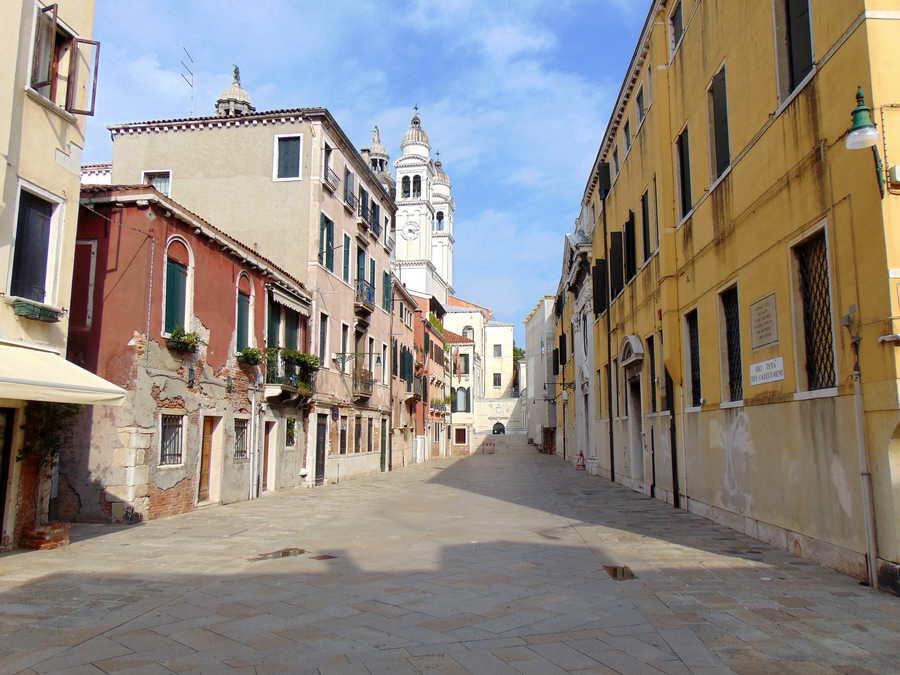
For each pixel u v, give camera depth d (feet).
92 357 43.57
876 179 22.57
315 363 71.46
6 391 27.02
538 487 72.38
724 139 38.37
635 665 16.28
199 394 50.80
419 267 231.09
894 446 22.30
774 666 16.07
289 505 54.75
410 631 19.31
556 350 160.97
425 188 248.11
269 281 63.26
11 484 32.76
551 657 16.93
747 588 23.71
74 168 35.47
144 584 25.73
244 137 77.36
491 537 36.91
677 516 44.14
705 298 41.65
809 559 28.04
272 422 65.67
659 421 54.39
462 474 98.78
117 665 16.62
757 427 33.37
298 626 19.92
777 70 30.50
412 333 134.10
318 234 75.92
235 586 25.35
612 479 79.10
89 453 42.83
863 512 23.80
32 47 32.32
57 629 19.74
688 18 44.96
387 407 107.24
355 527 41.63
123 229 44.78
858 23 23.57
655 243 54.13
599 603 22.17
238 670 16.22
